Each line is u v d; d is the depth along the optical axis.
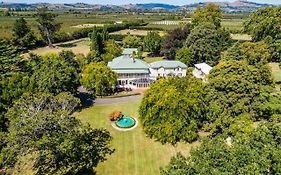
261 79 62.28
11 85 64.75
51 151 41.38
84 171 48.72
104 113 73.44
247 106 56.31
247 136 32.31
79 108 76.44
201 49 111.19
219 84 57.94
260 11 133.50
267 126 32.09
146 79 95.38
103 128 64.62
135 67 95.31
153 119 59.47
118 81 94.38
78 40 182.38
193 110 57.88
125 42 147.88
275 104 56.06
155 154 54.28
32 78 68.25
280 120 41.25
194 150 33.00
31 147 40.72
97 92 85.12
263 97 57.16
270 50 97.12
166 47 125.88
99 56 115.44
